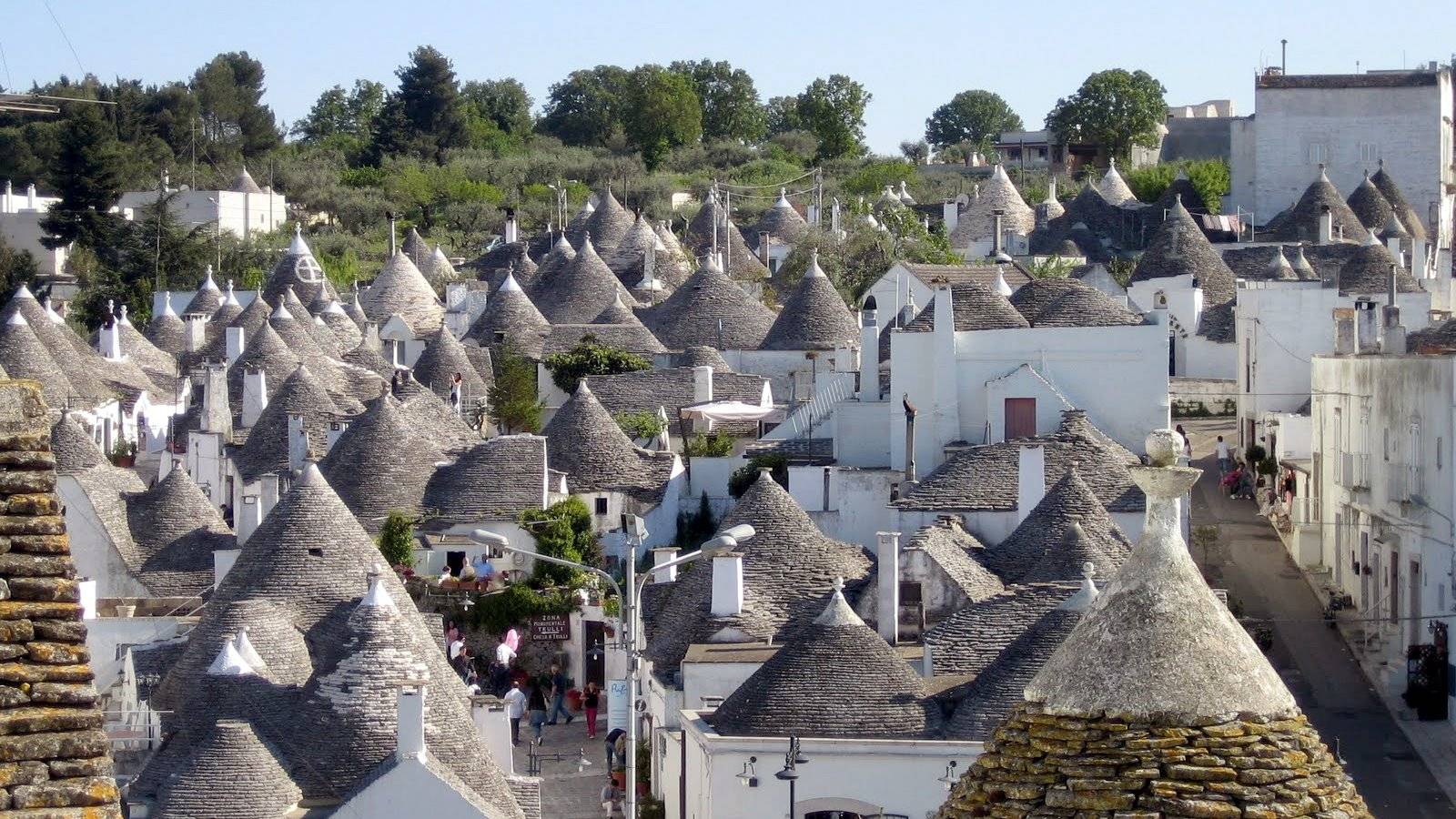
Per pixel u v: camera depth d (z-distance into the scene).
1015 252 155.50
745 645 65.50
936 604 67.00
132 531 90.12
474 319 142.25
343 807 57.94
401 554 87.88
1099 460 81.25
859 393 98.00
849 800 53.75
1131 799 20.91
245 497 90.19
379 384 121.25
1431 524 71.00
